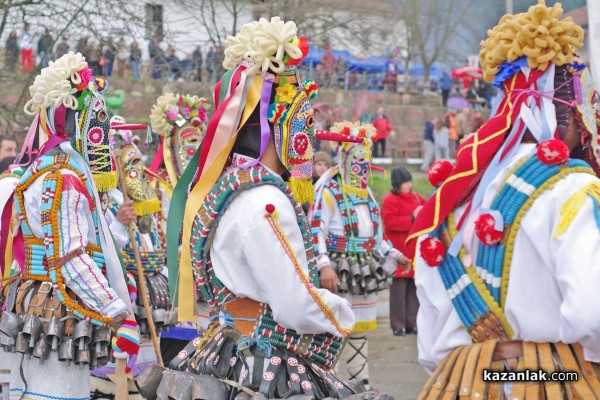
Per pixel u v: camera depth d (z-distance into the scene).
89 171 4.70
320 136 5.37
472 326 3.16
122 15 16.05
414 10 31.89
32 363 4.68
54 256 4.48
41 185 4.59
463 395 3.06
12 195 4.89
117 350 4.82
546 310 3.01
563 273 2.89
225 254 3.41
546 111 3.21
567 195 2.98
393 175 10.84
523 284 3.03
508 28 3.29
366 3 23.05
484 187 3.16
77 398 4.65
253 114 3.57
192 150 7.59
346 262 7.36
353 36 21.97
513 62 3.27
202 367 3.49
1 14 13.52
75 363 4.55
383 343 10.56
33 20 15.49
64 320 4.57
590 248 2.86
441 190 3.25
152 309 6.33
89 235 4.68
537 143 3.19
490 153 3.21
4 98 14.45
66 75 4.70
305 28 17.59
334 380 3.51
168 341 7.36
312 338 3.44
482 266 3.15
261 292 3.38
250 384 3.38
